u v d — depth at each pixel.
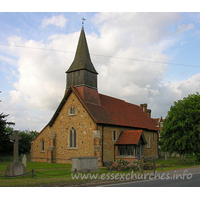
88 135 33.25
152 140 49.69
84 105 33.94
